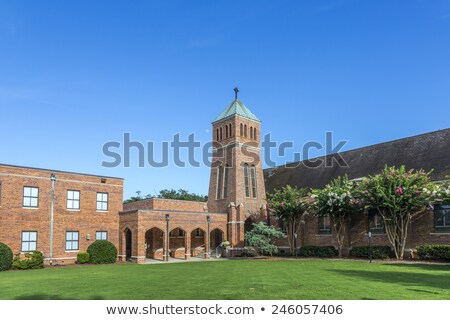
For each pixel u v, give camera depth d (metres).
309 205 37.31
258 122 45.53
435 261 27.70
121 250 34.94
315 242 37.81
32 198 30.67
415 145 35.41
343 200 32.75
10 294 13.38
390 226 31.05
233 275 19.20
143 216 33.88
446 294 12.37
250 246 38.50
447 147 32.56
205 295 12.41
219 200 43.31
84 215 33.44
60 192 32.25
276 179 46.56
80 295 12.84
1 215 28.89
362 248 32.44
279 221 41.88
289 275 18.81
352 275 18.45
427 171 31.95
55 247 31.44
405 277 17.41
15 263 26.30
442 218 29.00
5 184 29.34
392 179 29.36
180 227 36.75
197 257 39.97
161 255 38.75
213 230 42.72
